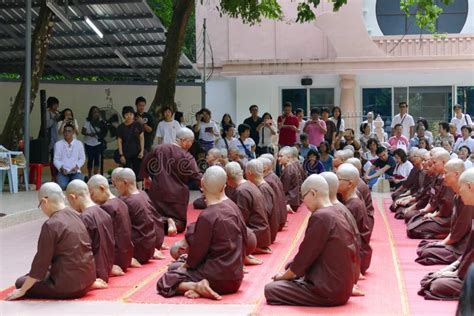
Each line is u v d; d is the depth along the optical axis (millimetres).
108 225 9094
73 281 8195
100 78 28812
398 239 12617
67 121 19422
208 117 19922
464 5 27688
